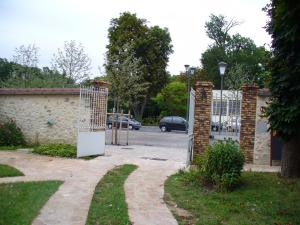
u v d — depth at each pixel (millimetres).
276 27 9945
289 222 7531
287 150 10945
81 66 30109
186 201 8859
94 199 8555
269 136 14758
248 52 63719
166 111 50656
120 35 46906
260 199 9031
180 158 15602
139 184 10328
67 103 16719
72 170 11820
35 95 17406
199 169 10922
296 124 10391
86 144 14633
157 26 49844
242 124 14992
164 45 50000
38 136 17312
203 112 14867
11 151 15570
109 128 33469
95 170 11984
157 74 48375
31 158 13812
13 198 8039
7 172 10758
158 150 18516
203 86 14914
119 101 28797
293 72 9945
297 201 8789
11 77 28375
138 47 46406
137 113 50938
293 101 10195
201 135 14820
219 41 66562
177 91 49375
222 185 9844
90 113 14930
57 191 9039
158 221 7238
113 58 31609
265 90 14797
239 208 8391
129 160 14258
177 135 33938
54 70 29078
